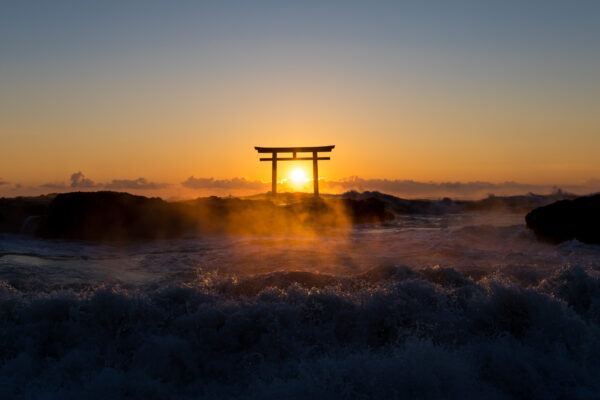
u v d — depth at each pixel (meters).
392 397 3.41
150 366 3.93
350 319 4.61
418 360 3.71
